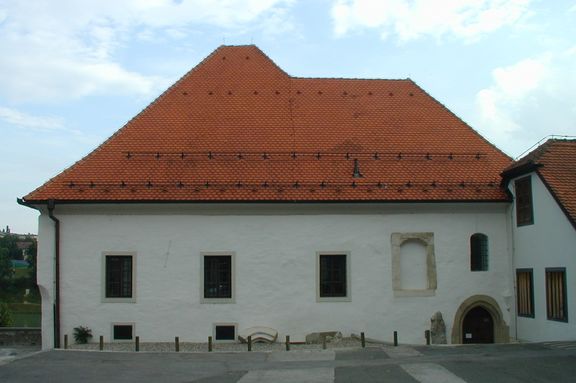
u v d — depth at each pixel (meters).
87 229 23.86
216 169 24.75
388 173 25.16
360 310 23.98
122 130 26.38
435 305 24.30
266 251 23.94
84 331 23.41
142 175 24.41
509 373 14.95
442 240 24.58
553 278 21.52
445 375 14.88
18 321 55.47
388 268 24.23
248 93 28.30
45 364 17.84
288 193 23.94
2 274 87.00
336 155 25.75
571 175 21.97
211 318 23.66
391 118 27.89
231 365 17.42
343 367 16.53
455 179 25.16
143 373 16.22
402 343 23.59
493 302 24.52
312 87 28.97
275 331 23.58
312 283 23.91
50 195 23.55
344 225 24.23
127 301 23.59
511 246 24.64
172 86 28.45
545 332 22.03
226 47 30.19
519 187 24.00
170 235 23.88
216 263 23.97
